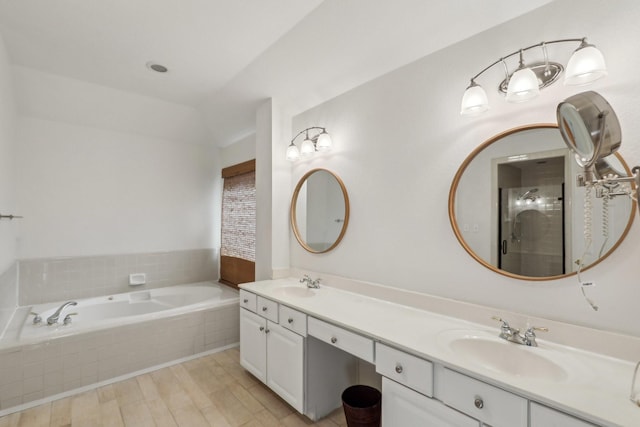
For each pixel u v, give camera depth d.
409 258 1.93
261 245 2.95
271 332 2.17
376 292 2.07
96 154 3.38
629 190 1.02
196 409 2.06
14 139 2.77
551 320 1.35
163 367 2.64
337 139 2.46
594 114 0.91
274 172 2.81
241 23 1.89
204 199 4.15
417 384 1.28
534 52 1.43
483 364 1.37
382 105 2.12
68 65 2.46
